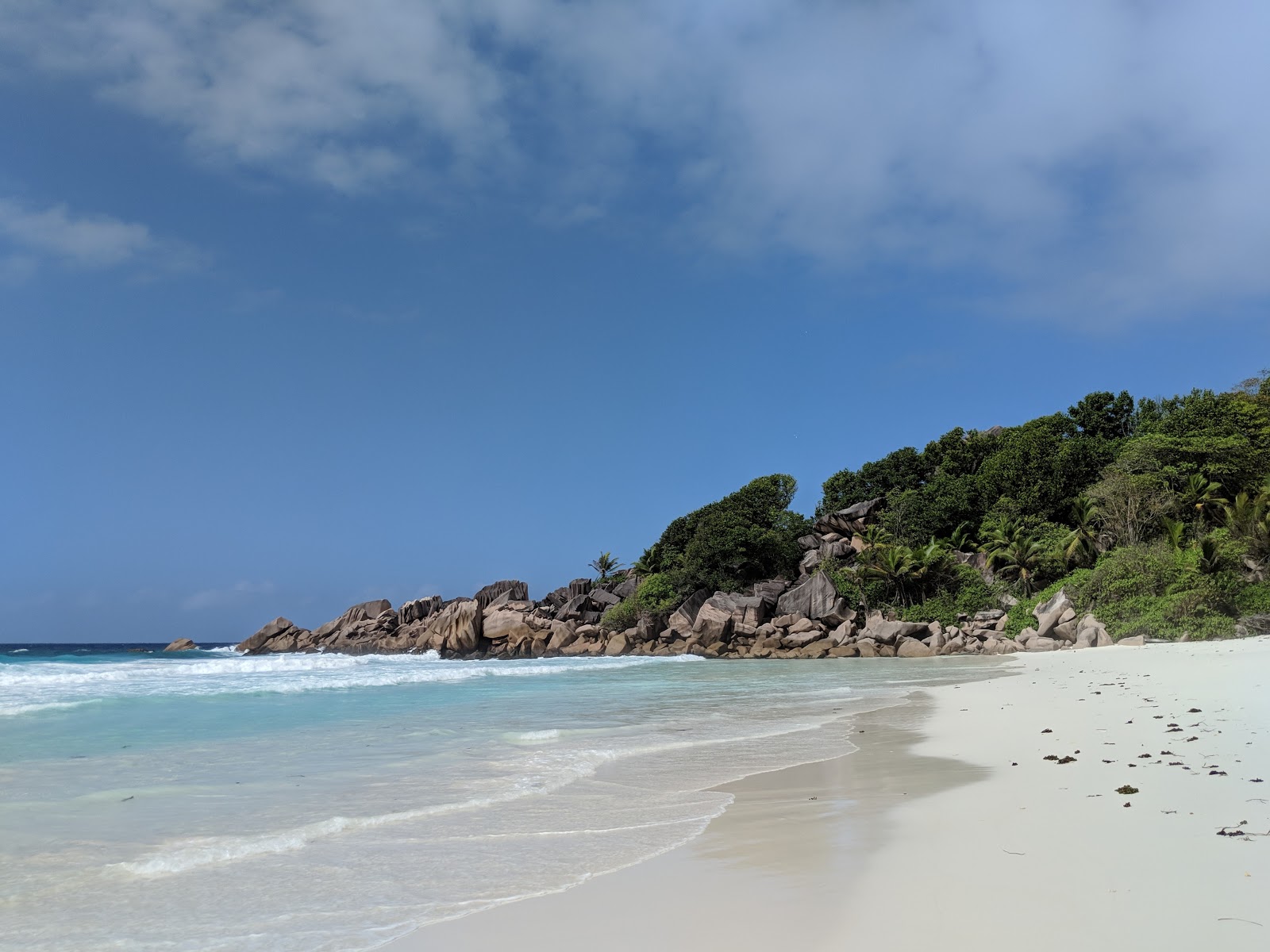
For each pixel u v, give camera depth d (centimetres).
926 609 5650
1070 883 515
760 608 5919
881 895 520
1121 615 4125
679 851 668
